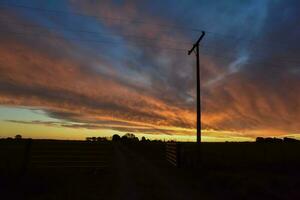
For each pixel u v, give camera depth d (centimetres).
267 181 1460
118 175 1688
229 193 1162
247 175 1722
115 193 1147
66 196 1048
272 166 2344
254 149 4472
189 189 1266
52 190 1161
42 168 1650
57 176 1480
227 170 2027
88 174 1659
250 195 1137
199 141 2002
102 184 1355
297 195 1134
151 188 1277
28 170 1587
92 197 1051
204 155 3262
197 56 2078
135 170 1991
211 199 1068
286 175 1806
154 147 6309
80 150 1764
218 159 2783
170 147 2730
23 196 1034
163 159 3130
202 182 1449
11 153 2367
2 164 1639
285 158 3039
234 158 2989
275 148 4641
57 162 1695
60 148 1720
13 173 1445
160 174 1784
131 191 1198
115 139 14525
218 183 1397
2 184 1194
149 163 2600
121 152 4438
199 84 2047
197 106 2033
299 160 2845
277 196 1110
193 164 2088
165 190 1234
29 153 1634
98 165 1781
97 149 1808
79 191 1151
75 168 1733
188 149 2545
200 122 2017
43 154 1673
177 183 1430
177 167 2211
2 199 984
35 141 1664
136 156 3538
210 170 1972
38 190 1135
